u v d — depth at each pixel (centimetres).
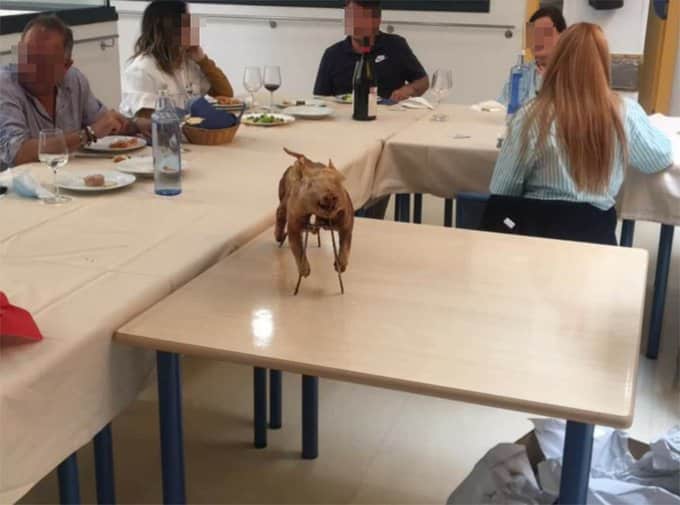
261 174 236
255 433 236
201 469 225
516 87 308
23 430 122
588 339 141
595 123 232
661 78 525
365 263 174
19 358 126
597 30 235
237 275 167
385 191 292
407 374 128
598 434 189
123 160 242
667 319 322
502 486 168
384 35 406
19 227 186
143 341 140
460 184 287
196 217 196
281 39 559
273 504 211
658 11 508
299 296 157
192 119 273
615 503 167
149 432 241
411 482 221
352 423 250
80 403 135
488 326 145
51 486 217
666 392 269
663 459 177
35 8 446
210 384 272
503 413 255
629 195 268
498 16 508
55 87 283
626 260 178
